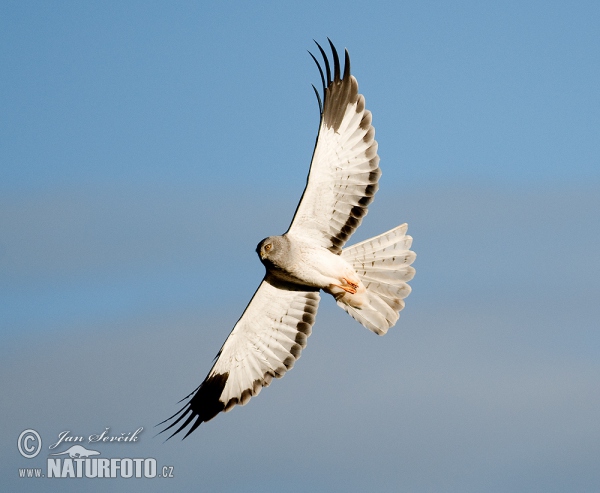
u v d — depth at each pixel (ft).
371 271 49.24
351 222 47.91
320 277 47.98
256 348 51.62
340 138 47.37
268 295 50.55
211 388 51.65
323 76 47.16
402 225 49.29
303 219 47.98
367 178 47.62
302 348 50.93
